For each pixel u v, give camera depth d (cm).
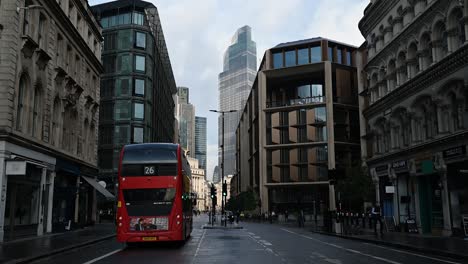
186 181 2181
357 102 7162
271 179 7356
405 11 3023
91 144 3912
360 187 3809
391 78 3338
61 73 2980
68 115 3247
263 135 7488
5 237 2222
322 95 7362
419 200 2897
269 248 1894
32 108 2520
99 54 4116
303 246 2011
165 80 8494
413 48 2955
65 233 2952
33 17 2534
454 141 2406
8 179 2253
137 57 6341
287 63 7562
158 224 1828
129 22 6406
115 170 6012
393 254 1645
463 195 2389
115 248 1955
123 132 6094
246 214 8488
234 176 15588
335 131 6988
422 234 2750
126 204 1844
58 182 3078
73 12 3372
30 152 2477
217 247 1942
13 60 2236
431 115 2723
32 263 1407
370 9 3622
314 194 7131
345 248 1909
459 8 2350
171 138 9888
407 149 2969
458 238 2314
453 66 2381
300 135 7219
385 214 3516
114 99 6188
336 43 7369
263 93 7569
